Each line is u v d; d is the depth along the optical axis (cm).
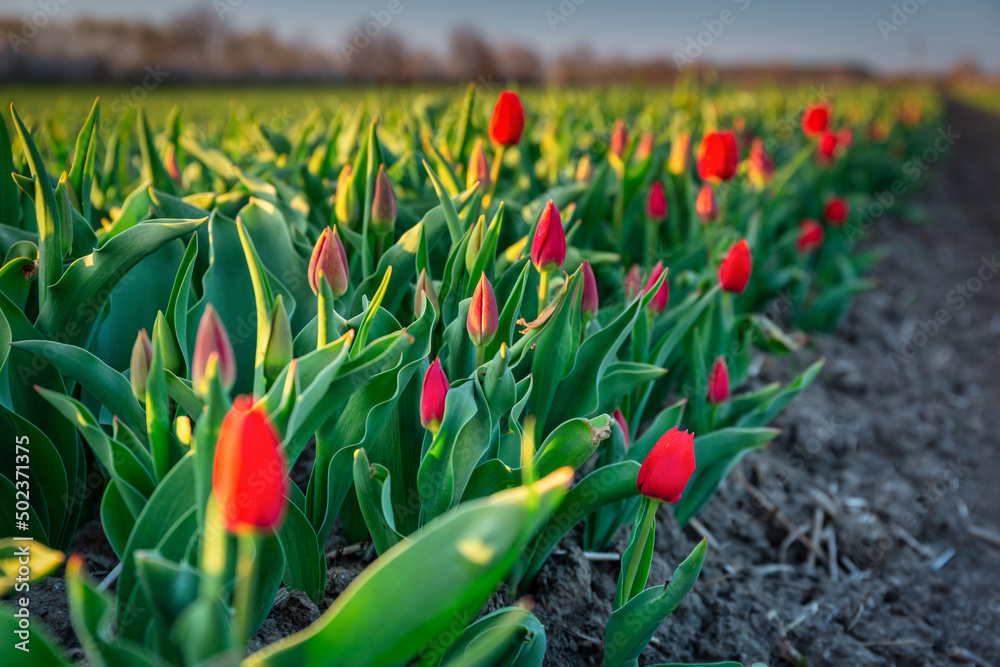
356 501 185
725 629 217
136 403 148
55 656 96
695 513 245
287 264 197
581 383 181
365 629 94
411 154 286
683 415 253
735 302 385
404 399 164
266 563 126
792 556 274
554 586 192
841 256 518
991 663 238
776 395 238
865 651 230
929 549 292
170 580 98
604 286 297
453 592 93
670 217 376
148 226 161
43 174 158
